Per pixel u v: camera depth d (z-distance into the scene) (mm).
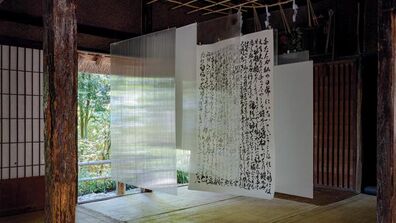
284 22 5945
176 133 4438
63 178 2176
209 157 4227
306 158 3975
